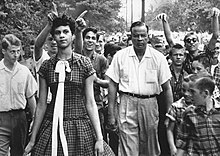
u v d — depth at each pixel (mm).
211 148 5059
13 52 6418
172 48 7598
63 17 5414
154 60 6672
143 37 6582
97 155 5438
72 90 5367
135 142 6719
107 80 7426
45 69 5465
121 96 6781
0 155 6477
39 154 5414
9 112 6539
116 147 7750
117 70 6789
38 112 5512
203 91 5012
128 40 9648
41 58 6973
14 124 6566
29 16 12219
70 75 5348
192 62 7207
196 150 5102
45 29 6570
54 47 7297
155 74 6676
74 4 31594
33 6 13078
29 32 11953
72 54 5461
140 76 6676
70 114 5367
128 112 6691
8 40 6414
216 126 5066
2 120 6535
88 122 5461
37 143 5457
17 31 11547
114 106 6914
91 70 5426
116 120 7105
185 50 7762
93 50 7699
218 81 7629
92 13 38812
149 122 6691
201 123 5062
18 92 6539
